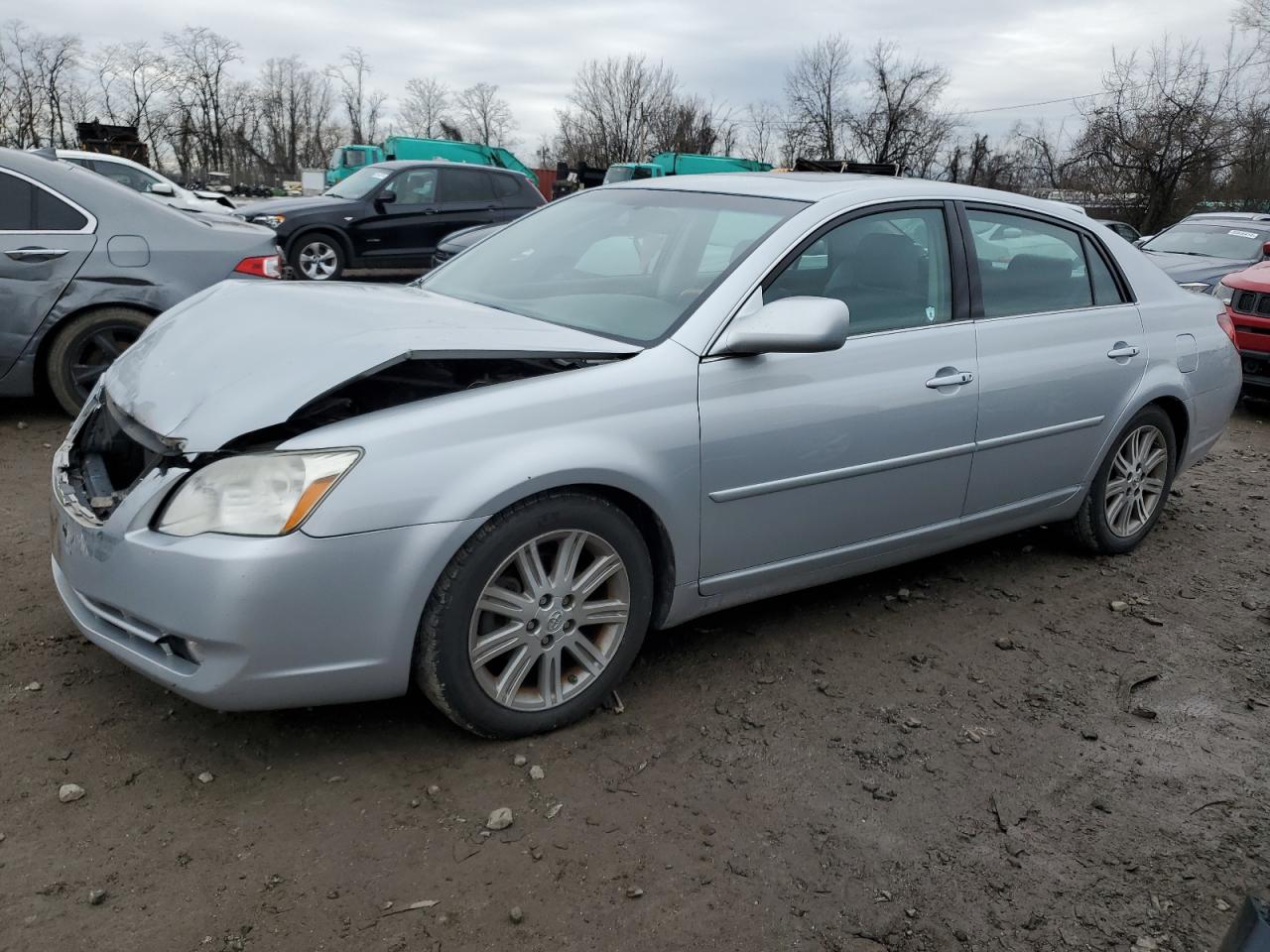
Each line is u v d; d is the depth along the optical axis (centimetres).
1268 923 128
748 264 322
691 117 6350
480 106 6919
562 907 228
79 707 291
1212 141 3369
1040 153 4162
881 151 5131
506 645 278
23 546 402
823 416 326
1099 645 383
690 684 330
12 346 555
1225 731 327
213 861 235
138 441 265
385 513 248
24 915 214
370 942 214
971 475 382
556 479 269
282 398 250
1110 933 234
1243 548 504
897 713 321
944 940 228
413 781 269
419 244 1359
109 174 1435
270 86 6712
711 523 310
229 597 238
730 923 228
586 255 368
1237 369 500
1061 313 413
